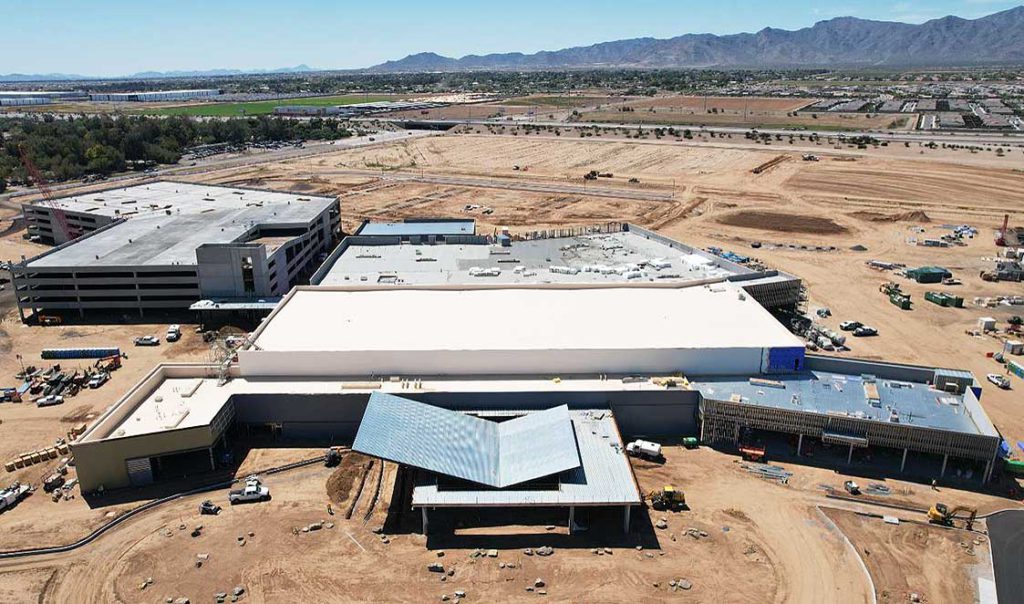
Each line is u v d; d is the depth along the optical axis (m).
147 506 67.81
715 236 174.38
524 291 104.19
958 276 144.50
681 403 79.75
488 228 180.50
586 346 85.12
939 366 101.88
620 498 62.31
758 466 74.06
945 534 63.62
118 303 120.56
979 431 71.62
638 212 198.12
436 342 86.75
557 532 63.59
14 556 60.97
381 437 68.69
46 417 86.00
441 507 62.03
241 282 118.19
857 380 82.81
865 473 73.12
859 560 60.09
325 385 81.31
